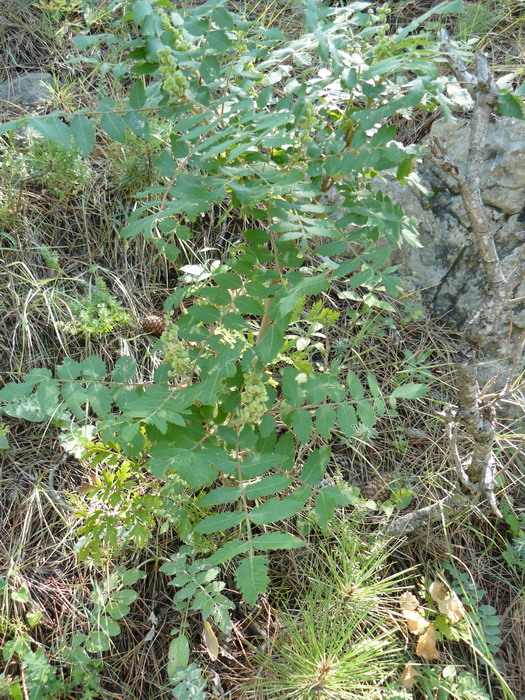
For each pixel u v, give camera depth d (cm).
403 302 332
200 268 222
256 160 165
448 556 274
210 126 146
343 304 326
